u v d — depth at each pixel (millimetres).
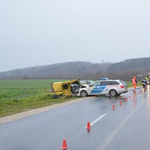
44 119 13344
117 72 105938
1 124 12258
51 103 22125
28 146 8258
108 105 18828
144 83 36688
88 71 138375
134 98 24031
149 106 17578
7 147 8195
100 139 8844
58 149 7820
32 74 179875
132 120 12219
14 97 32094
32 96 31047
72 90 28516
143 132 9648
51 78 142125
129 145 7965
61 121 12609
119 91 26750
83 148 7809
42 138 9266
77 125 11477
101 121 12234
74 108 17703
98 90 27219
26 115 15047
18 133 10172
